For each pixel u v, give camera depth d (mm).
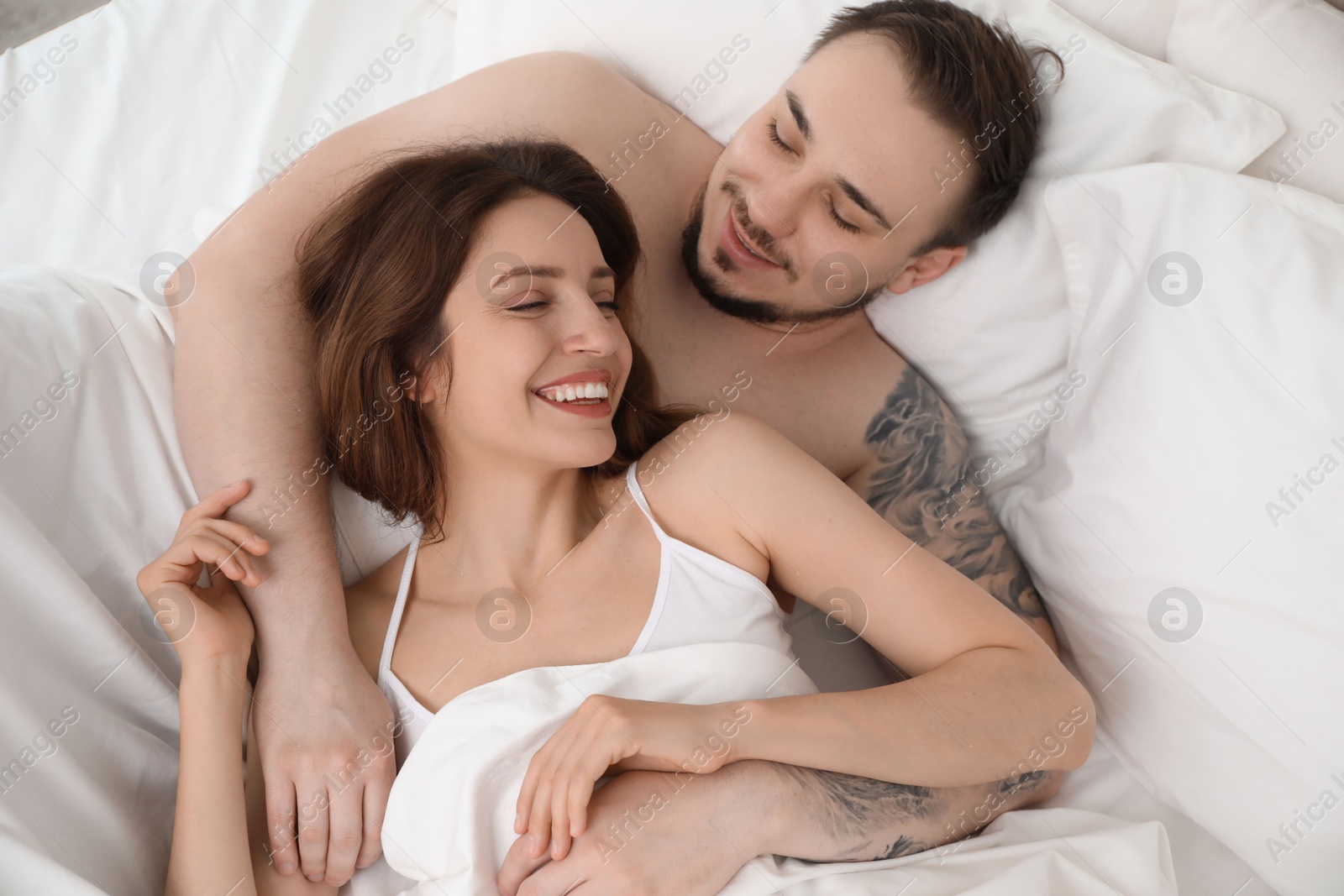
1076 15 1378
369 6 1771
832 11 1357
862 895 958
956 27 1264
